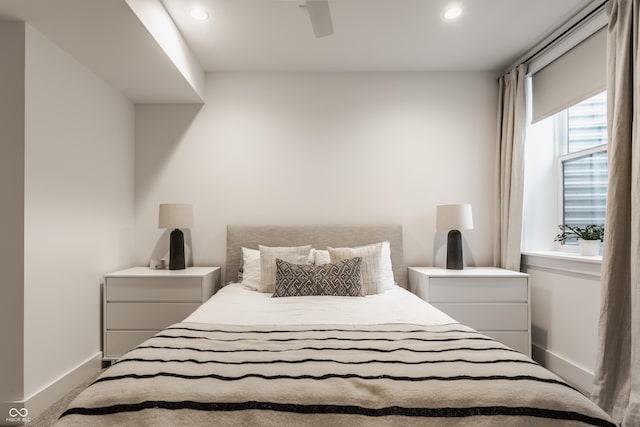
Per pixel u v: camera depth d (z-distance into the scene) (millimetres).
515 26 2725
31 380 2119
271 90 3494
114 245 3102
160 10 2363
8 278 2064
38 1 1880
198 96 3307
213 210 3475
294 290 2629
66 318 2455
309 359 1374
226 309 2223
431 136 3471
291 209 3482
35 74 2172
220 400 1117
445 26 2713
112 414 1100
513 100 3223
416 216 3482
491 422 1087
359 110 3492
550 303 2869
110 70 2742
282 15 2539
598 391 2084
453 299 2914
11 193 2078
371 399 1137
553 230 3170
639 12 1997
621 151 2062
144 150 3459
